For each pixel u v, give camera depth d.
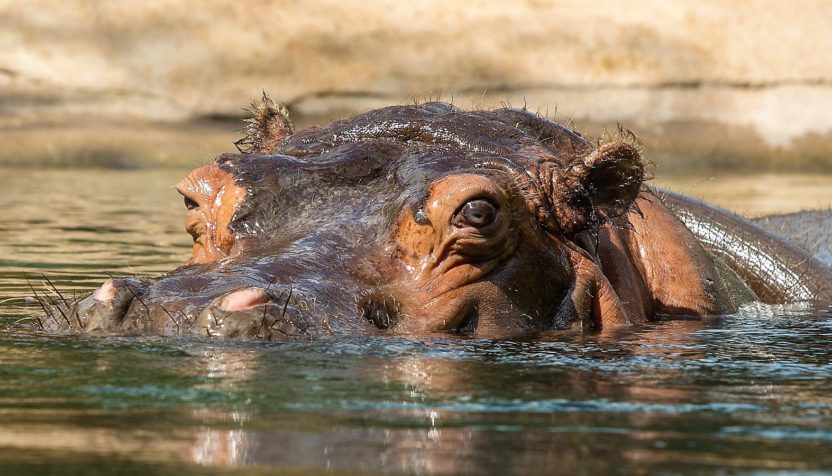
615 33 93.62
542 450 13.72
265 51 89.06
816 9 97.25
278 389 16.56
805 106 92.62
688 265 28.27
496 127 25.52
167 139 82.25
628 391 17.09
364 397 16.25
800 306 30.48
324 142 25.64
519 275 23.12
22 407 15.46
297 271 21.17
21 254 38.12
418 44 91.06
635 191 24.61
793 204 57.72
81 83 84.75
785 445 14.11
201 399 15.93
